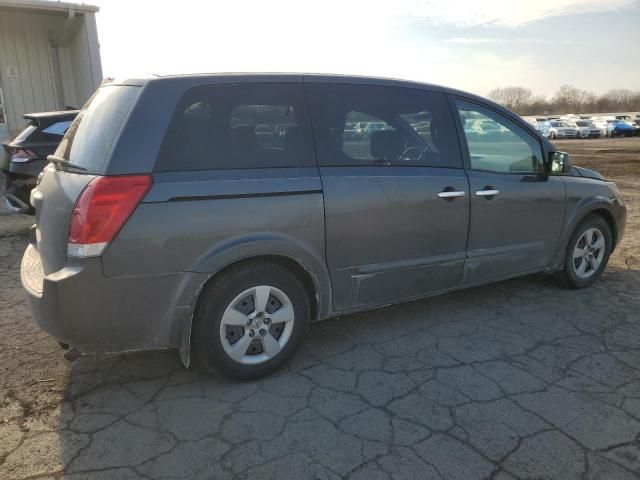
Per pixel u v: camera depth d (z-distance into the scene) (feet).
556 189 14.20
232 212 9.42
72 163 9.61
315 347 11.78
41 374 10.55
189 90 9.52
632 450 8.29
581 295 15.12
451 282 12.74
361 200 10.80
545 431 8.73
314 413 9.20
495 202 12.92
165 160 9.08
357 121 11.18
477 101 13.20
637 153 78.59
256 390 9.97
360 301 11.37
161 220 8.86
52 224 9.08
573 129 146.41
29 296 9.20
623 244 21.16
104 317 8.80
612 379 10.43
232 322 9.81
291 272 10.41
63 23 37.35
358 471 7.76
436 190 11.87
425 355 11.39
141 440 8.45
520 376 10.51
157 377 10.46
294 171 10.18
